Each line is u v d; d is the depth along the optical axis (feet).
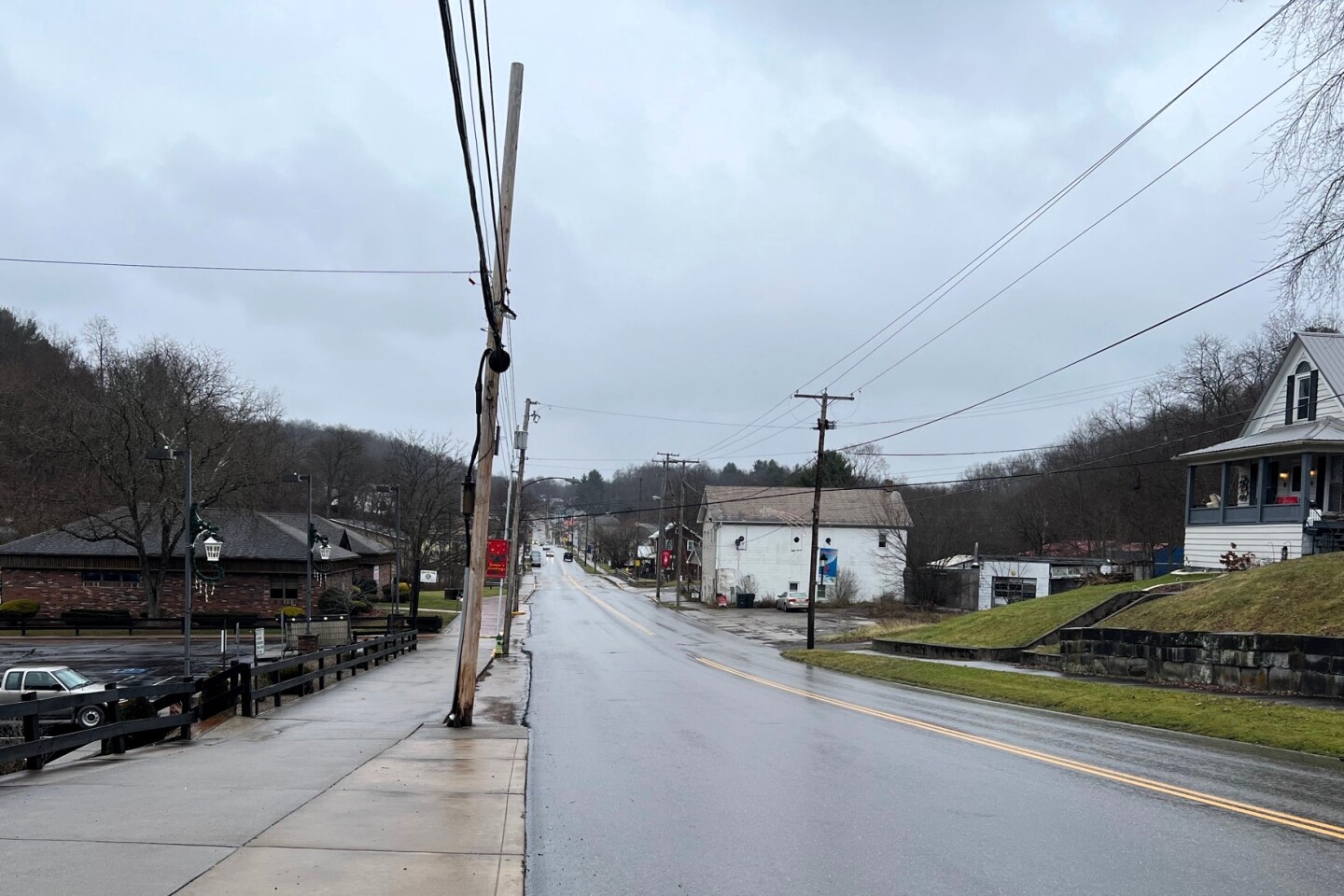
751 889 19.35
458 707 45.60
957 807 27.32
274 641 132.87
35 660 106.42
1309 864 20.95
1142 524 199.93
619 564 433.07
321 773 31.60
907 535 231.50
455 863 20.29
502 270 45.32
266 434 187.21
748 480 483.51
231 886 18.04
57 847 20.72
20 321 205.67
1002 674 73.20
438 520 246.47
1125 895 18.80
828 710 55.16
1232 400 184.24
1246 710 46.55
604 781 31.94
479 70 28.91
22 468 174.60
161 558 152.05
